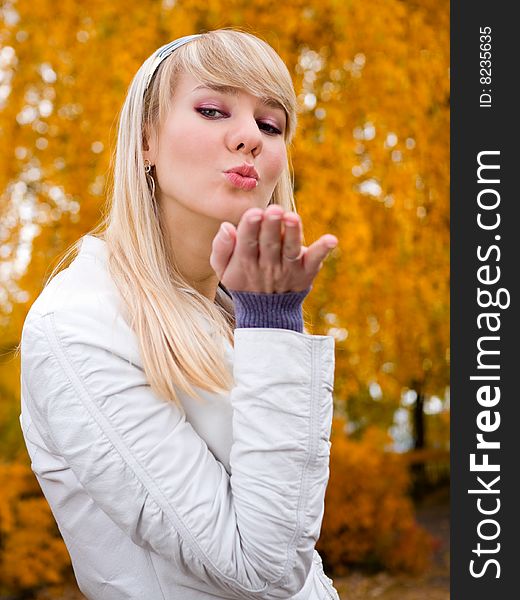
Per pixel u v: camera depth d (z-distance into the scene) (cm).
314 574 142
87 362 115
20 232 585
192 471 113
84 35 547
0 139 553
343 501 748
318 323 614
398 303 617
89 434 113
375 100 539
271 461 111
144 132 135
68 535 128
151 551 122
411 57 545
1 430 823
